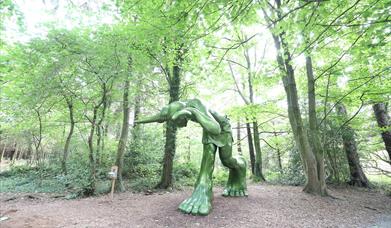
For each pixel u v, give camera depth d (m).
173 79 9.62
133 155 11.42
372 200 7.46
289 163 11.85
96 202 6.74
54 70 7.53
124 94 9.03
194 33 4.23
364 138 11.11
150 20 5.95
